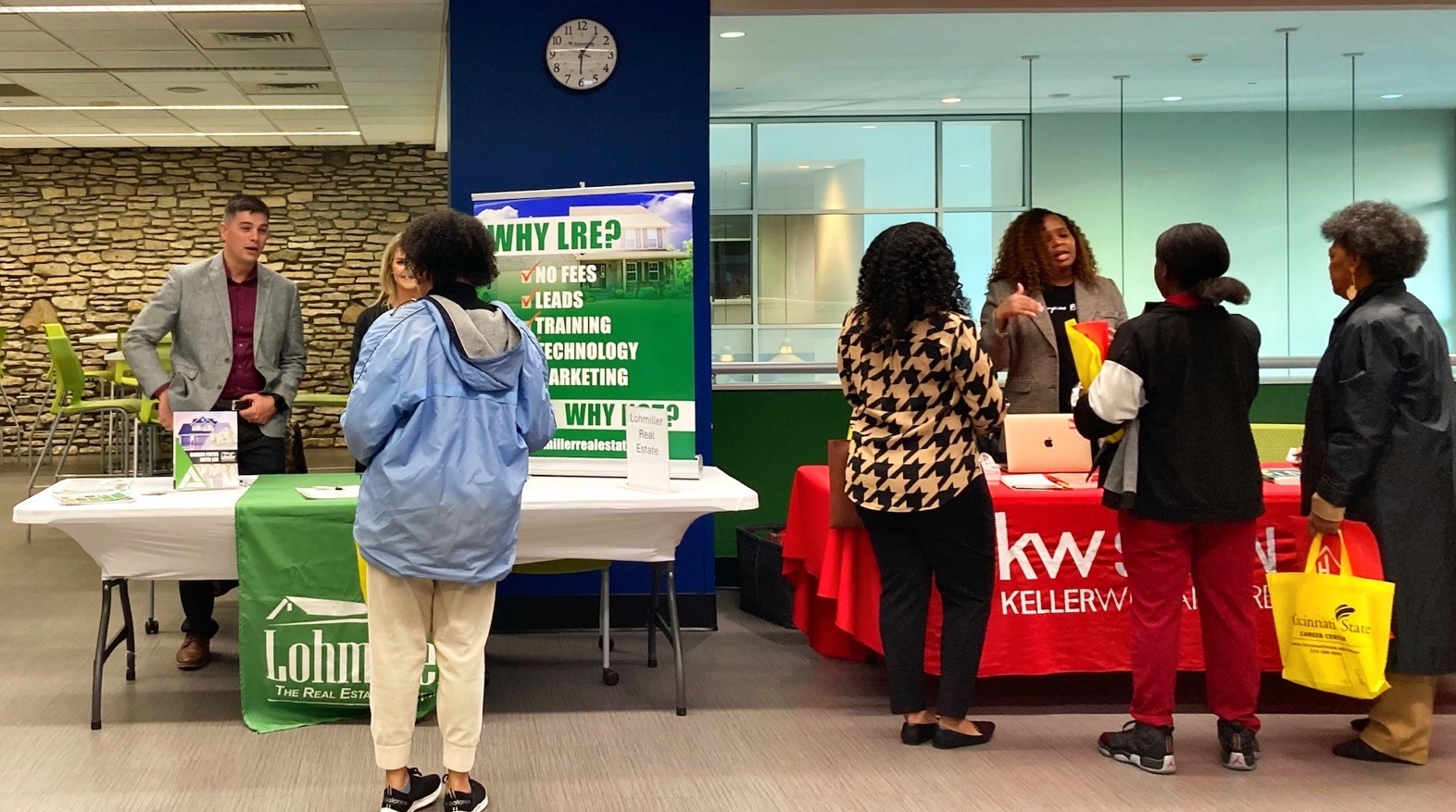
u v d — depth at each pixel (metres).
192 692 3.84
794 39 7.59
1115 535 3.56
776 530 5.17
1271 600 3.25
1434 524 3.04
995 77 8.80
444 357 2.65
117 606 5.12
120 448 10.88
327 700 3.48
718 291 10.35
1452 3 5.56
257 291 4.25
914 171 10.25
